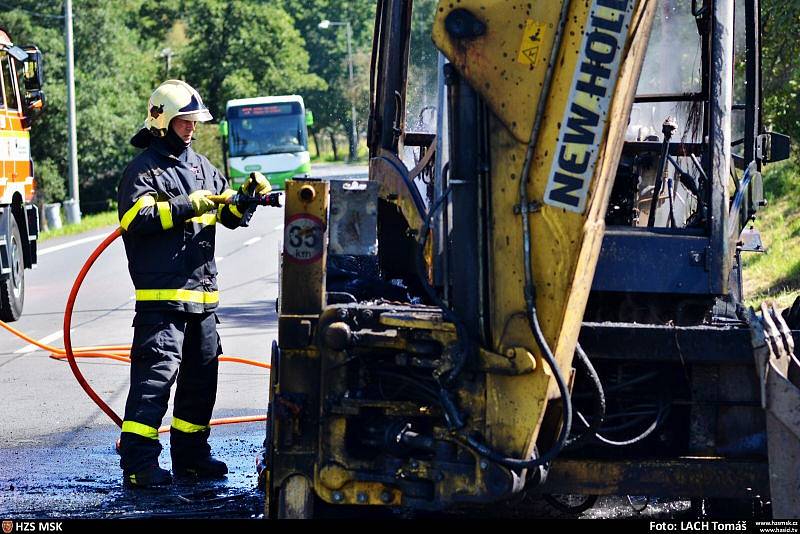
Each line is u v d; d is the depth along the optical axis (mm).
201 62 85375
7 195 17422
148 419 7594
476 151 5219
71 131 43656
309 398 5543
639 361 5812
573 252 5016
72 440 9445
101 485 7824
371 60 7332
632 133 6641
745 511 6285
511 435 5152
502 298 5156
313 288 5551
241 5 85312
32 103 18453
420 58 6703
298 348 5512
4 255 16812
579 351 5438
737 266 6855
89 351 11797
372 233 5520
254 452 8961
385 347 5352
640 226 6359
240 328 15719
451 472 5266
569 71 4973
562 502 6676
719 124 5930
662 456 5789
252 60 85688
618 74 4934
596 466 5652
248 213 7785
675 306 6012
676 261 5879
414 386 5457
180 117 7766
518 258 5113
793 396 5418
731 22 5969
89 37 54781
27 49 18125
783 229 19219
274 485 5551
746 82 6402
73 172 43812
